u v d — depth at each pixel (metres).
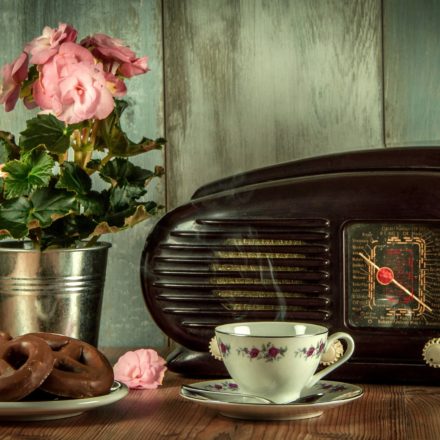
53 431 0.98
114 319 1.35
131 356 1.11
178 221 1.14
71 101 1.14
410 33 1.30
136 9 1.33
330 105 1.31
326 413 1.02
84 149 1.19
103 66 1.19
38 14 1.34
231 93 1.33
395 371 1.11
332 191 1.12
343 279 1.12
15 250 1.15
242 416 1.00
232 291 1.13
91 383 1.01
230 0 1.32
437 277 1.10
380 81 1.30
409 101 1.30
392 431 0.97
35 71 1.18
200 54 1.33
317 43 1.31
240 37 1.32
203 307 1.14
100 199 1.18
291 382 1.00
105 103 1.14
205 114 1.33
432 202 1.10
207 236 1.13
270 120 1.32
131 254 1.34
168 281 1.14
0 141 1.21
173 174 1.34
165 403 1.06
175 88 1.33
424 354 1.10
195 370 1.14
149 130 1.34
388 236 1.11
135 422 1.00
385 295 1.11
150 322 1.35
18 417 0.99
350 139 1.31
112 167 1.20
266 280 1.13
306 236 1.12
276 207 1.12
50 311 1.16
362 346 1.11
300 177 1.14
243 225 1.13
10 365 1.00
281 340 0.99
